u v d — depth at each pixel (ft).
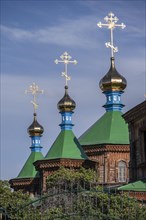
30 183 314.14
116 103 281.54
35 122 336.49
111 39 290.15
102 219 148.25
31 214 154.92
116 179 266.57
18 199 218.18
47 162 273.75
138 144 214.28
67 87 297.33
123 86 284.41
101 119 281.54
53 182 232.53
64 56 305.32
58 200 177.37
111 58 288.10
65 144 277.44
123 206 158.92
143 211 153.89
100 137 273.13
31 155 330.34
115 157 268.82
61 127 286.87
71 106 288.92
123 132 273.75
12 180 319.06
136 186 190.80
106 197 159.74
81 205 153.69
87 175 235.20
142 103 208.95
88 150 273.54
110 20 291.79
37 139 334.24
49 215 155.84
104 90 285.02
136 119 216.33
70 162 269.44
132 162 216.13
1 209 138.82
